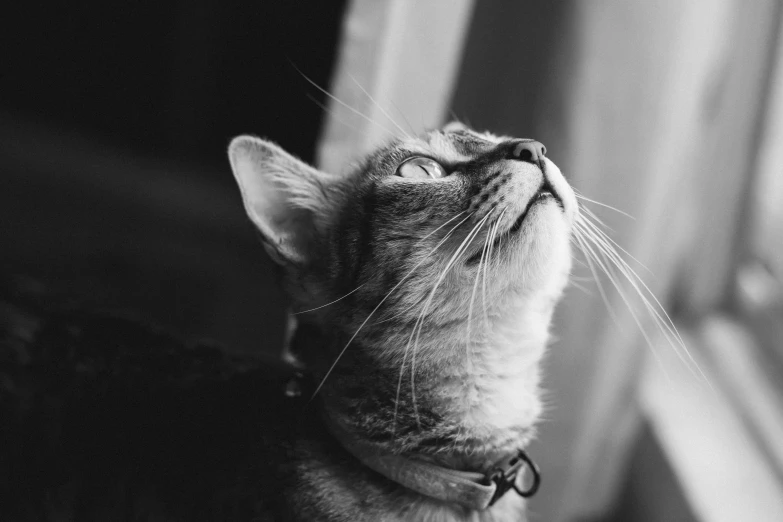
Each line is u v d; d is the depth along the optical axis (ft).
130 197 4.35
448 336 1.69
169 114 4.84
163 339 1.96
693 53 1.96
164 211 4.32
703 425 2.34
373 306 1.70
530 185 1.68
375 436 1.65
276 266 1.76
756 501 2.10
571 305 2.09
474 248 1.68
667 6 1.93
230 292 3.57
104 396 1.82
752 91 2.35
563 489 2.21
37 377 1.85
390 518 1.64
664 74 1.95
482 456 1.69
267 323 3.30
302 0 4.00
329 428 1.68
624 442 2.35
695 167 2.29
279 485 1.66
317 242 1.78
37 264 3.50
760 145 2.44
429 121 2.03
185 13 4.56
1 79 4.80
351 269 1.72
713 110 2.32
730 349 2.51
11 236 3.70
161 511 1.71
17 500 1.77
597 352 2.11
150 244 3.94
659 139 1.98
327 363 1.71
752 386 2.40
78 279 3.43
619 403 2.27
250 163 1.75
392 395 1.66
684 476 2.17
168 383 1.83
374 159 1.82
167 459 1.73
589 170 2.01
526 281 1.69
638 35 1.94
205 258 3.90
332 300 1.74
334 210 1.79
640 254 2.03
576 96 2.00
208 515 1.68
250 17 4.33
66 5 4.66
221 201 4.57
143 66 4.78
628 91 1.97
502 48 2.23
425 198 1.69
